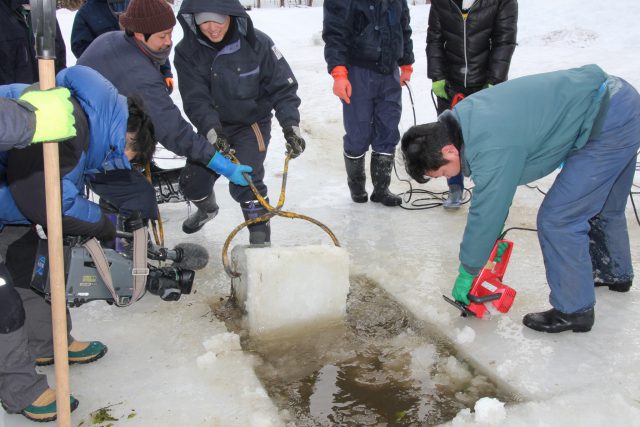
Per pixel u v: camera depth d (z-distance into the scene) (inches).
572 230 109.7
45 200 82.0
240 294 122.1
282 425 93.5
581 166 107.1
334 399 100.4
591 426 91.2
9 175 82.1
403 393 101.7
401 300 130.4
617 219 123.8
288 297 117.6
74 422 93.6
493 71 165.0
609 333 115.5
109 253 99.5
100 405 97.4
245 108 131.6
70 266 94.7
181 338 116.1
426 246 156.5
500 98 102.1
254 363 109.2
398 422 94.8
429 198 191.3
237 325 120.9
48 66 72.6
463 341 114.3
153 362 108.7
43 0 70.5
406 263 146.9
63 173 83.2
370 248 155.6
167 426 92.8
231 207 183.6
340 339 117.6
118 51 120.4
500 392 100.4
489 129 98.6
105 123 88.4
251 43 127.9
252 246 124.5
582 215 109.9
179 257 120.0
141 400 98.6
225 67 127.0
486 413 93.0
